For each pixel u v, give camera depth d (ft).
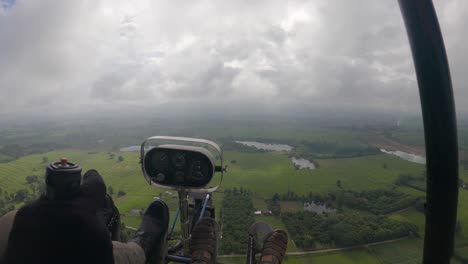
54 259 5.62
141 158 10.61
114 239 9.84
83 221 5.75
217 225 11.30
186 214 10.96
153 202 11.57
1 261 5.96
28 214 5.65
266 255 10.08
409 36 4.77
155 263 10.60
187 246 11.21
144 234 10.11
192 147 9.91
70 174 5.81
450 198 4.85
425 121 4.79
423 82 4.64
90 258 5.81
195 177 10.19
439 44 4.50
